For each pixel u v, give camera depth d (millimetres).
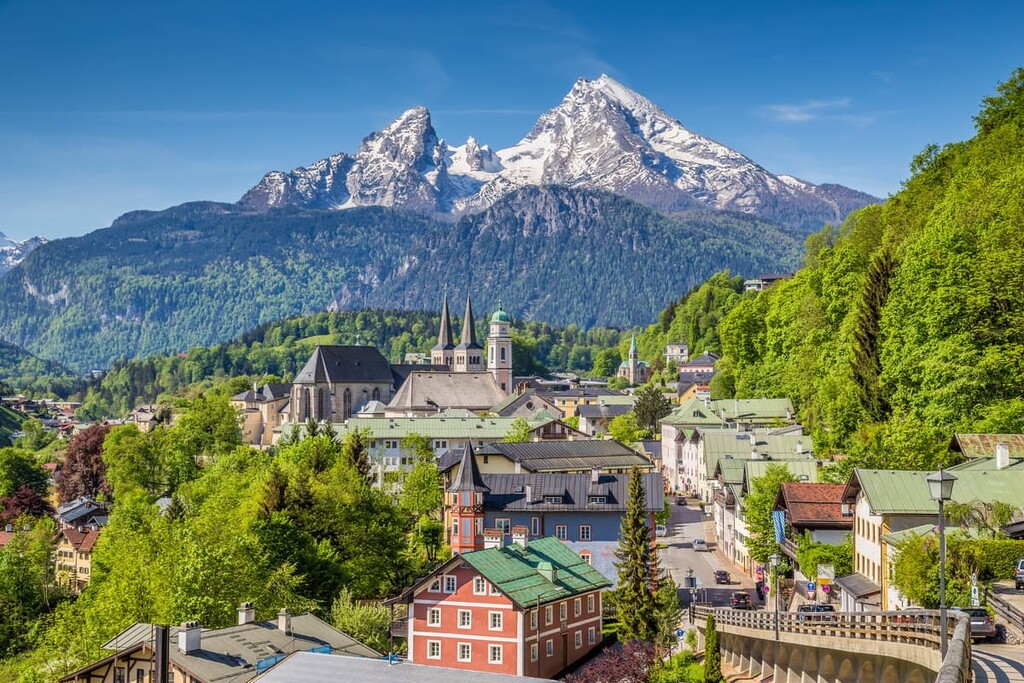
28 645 155875
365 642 114188
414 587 111688
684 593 141375
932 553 81750
